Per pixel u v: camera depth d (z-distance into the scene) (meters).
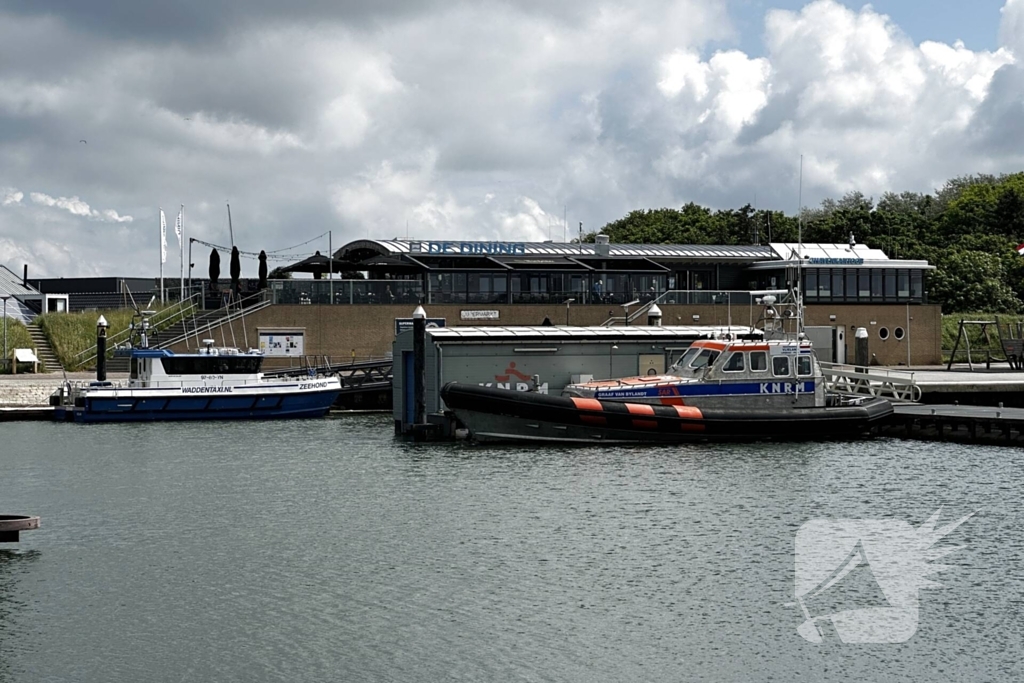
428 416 44.00
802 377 41.28
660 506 30.75
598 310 66.56
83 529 29.27
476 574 24.92
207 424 49.78
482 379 44.84
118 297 88.62
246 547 27.28
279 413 52.06
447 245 69.19
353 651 20.70
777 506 30.77
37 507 31.78
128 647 20.98
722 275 75.06
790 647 20.95
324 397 52.84
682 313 66.94
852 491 32.53
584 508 30.55
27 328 67.56
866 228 103.81
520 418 39.53
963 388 52.81
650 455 38.31
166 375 51.50
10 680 19.58
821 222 106.44
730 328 45.78
